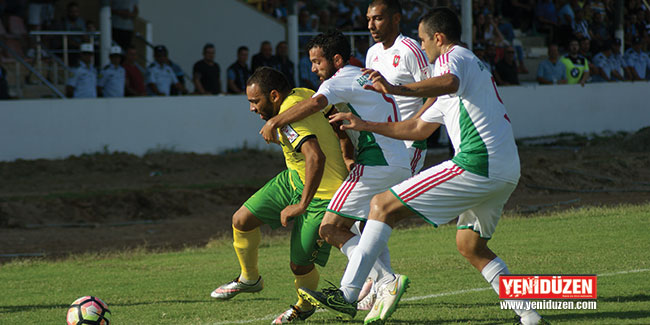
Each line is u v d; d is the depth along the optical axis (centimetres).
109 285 1508
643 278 1245
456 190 913
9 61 3606
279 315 1088
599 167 3572
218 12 4775
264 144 3766
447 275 1396
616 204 2816
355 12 4559
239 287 1204
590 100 4531
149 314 1162
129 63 3578
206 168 3366
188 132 3578
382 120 1069
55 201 2769
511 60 4334
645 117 4778
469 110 902
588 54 4759
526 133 4294
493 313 1042
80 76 3400
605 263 1413
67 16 3909
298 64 3947
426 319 1023
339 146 1068
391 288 956
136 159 3372
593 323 938
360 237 1022
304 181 1028
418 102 1270
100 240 2470
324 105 1015
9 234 2522
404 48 1263
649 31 5156
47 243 2416
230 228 2645
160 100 3512
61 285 1534
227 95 3669
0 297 1405
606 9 4956
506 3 5488
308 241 1066
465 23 4103
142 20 4366
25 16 3784
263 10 5003
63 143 3328
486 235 969
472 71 899
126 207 2823
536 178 3356
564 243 1698
